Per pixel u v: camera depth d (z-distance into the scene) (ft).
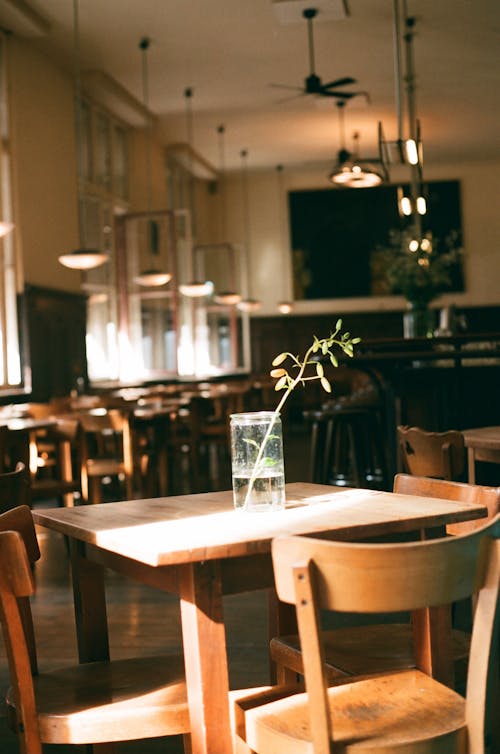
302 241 59.26
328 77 39.88
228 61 37.27
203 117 46.01
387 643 7.66
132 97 41.55
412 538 18.65
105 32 33.42
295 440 47.34
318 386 55.36
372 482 26.12
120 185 45.52
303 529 6.35
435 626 6.78
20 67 33.01
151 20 32.40
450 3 31.53
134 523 6.99
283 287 59.36
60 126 36.81
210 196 60.34
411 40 35.19
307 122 47.52
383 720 5.85
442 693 6.30
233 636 13.42
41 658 12.88
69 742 6.44
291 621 8.11
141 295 41.68
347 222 58.75
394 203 58.18
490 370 22.94
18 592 6.25
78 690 6.97
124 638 13.69
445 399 23.02
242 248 59.41
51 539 22.84
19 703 6.51
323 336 58.65
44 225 34.60
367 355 21.76
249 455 7.14
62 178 36.83
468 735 5.63
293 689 6.82
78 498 26.35
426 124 48.55
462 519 6.95
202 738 6.15
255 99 43.01
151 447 27.43
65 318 35.65
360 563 5.12
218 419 32.76
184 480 31.55
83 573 7.93
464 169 58.03
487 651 5.52
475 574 5.45
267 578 6.51
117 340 42.34
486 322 57.57
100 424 22.70
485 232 57.88
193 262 55.21
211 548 5.94
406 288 26.32
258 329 59.31
